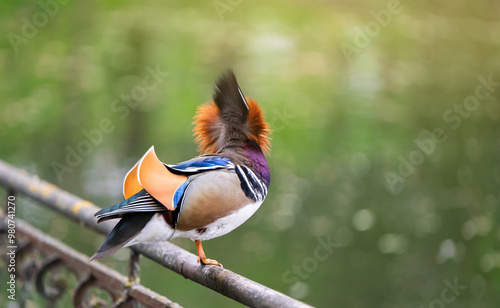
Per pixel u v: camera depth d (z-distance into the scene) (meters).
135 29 18.30
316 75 18.27
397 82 18.50
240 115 3.69
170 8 20.33
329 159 13.84
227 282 3.05
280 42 19.66
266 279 9.70
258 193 3.41
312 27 20.86
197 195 3.12
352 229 11.34
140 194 3.08
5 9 15.37
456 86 18.53
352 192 12.54
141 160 3.03
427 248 10.90
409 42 20.81
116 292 4.04
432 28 21.83
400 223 11.64
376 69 19.19
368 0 22.64
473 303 10.00
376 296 9.88
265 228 11.31
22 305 4.98
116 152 13.72
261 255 10.38
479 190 12.80
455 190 12.87
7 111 14.18
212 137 3.77
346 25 21.14
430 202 12.27
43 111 14.23
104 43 17.25
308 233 11.16
